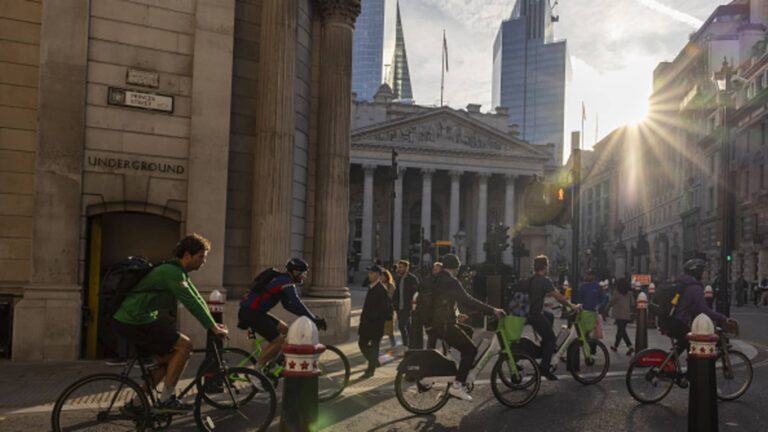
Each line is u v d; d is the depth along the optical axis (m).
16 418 6.93
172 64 11.98
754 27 57.41
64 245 10.89
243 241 13.00
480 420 7.33
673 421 7.43
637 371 8.41
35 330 10.55
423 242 41.69
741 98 49.44
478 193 84.75
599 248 70.38
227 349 7.43
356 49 136.38
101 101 11.38
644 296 12.82
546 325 8.85
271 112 12.84
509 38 165.62
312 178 15.04
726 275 19.52
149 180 11.70
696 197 60.62
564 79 158.50
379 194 86.00
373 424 7.09
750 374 8.70
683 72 68.38
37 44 11.19
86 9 11.20
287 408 4.59
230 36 12.35
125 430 5.94
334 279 14.66
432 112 80.75
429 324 7.81
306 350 4.62
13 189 10.94
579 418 7.47
